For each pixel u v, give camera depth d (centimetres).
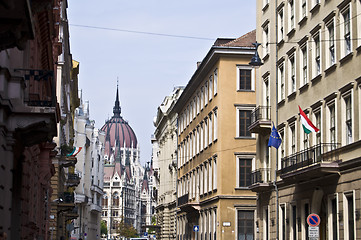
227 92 5684
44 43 3067
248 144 5653
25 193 2369
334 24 3119
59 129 4928
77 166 9794
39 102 1873
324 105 3231
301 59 3628
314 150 3219
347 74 2953
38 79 1886
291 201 3747
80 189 9725
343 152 2952
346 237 2906
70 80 6531
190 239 7156
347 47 2988
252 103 5694
